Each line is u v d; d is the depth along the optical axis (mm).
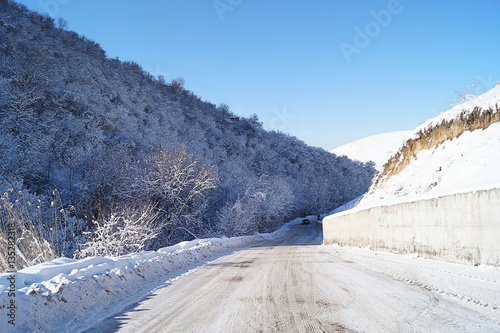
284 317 4277
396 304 4766
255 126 105688
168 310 4852
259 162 85250
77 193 30281
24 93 34750
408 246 10609
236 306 4977
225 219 38094
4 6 56812
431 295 5277
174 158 31828
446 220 8367
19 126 34188
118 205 27641
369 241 14977
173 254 11453
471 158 11242
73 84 49312
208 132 87562
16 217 7199
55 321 4273
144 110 71062
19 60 42188
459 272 6785
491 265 6691
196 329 3855
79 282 5359
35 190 31141
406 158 19875
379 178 24359
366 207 15586
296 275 8188
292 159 106812
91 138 38500
